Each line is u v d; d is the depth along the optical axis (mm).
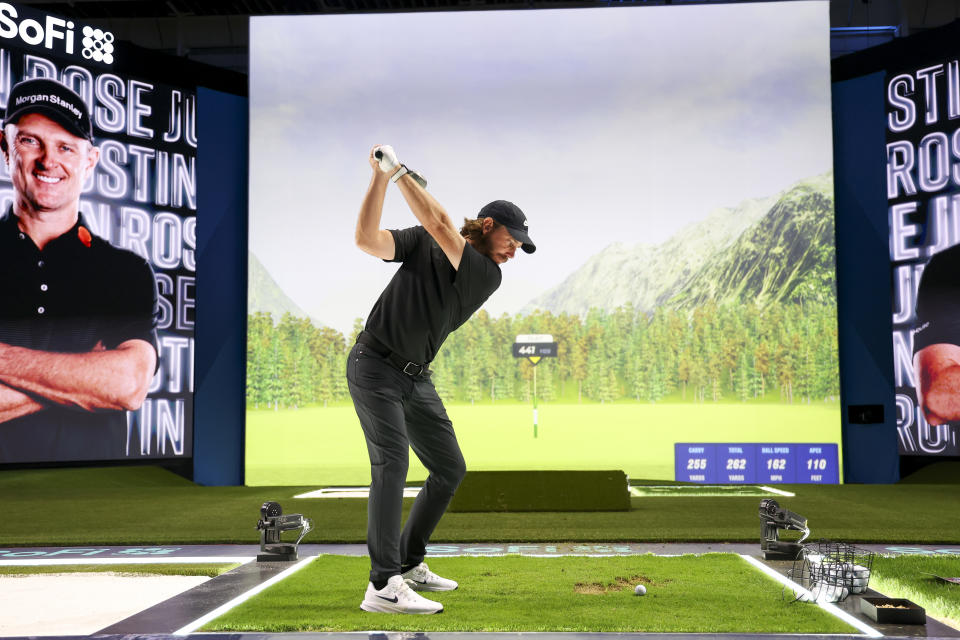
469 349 9984
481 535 4379
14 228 8398
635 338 9859
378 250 2373
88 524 5246
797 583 2770
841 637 2014
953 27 8938
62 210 8703
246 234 10242
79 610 2471
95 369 8789
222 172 10125
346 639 2008
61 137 8742
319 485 9656
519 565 3211
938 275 8930
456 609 2326
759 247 9797
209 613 2389
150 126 9484
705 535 4312
